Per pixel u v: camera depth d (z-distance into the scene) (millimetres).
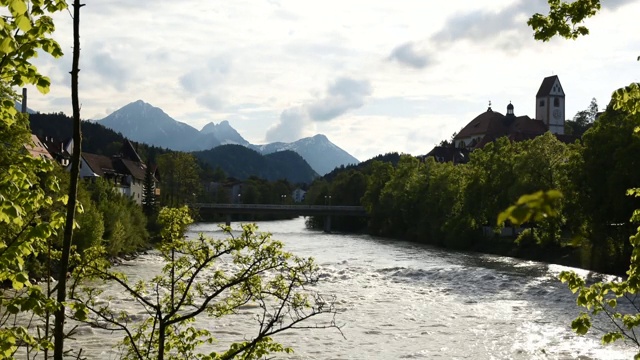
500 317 30641
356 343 25094
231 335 25516
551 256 59031
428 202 87625
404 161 105688
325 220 123750
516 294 38031
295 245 82500
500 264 56750
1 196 6004
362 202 116688
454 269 49156
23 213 6254
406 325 28734
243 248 8094
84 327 24266
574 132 198125
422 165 99625
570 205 52969
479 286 41531
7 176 6793
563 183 54750
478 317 30703
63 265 6246
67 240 6289
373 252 70938
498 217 2688
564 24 7660
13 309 6184
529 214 2627
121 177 105625
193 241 8273
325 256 65000
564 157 60938
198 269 8016
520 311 32219
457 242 74938
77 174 6324
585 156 51844
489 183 70062
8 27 5855
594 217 50250
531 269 52375
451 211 81312
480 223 74688
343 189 150500
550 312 31812
